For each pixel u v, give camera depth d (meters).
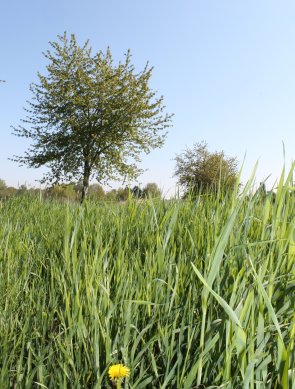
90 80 20.97
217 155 24.84
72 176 21.50
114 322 1.49
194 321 1.40
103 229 2.61
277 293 1.23
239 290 1.22
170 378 1.15
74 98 20.31
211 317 1.28
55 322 1.76
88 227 2.52
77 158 21.42
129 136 21.59
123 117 21.02
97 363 1.25
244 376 0.98
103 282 1.65
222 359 1.15
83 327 1.37
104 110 21.31
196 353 1.19
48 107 20.78
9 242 2.70
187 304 1.39
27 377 1.24
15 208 4.67
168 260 1.75
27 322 1.46
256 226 1.83
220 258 1.08
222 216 1.77
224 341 1.14
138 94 21.52
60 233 2.85
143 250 2.12
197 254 1.70
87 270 1.66
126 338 1.28
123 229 2.38
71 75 21.41
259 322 1.05
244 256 1.38
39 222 3.58
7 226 3.00
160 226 2.09
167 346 1.27
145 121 21.80
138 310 1.49
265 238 1.55
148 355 1.31
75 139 20.73
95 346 1.26
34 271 2.37
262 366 1.04
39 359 1.30
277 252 1.43
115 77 21.33
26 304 1.78
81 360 1.36
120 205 3.15
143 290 1.57
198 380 1.09
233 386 1.07
